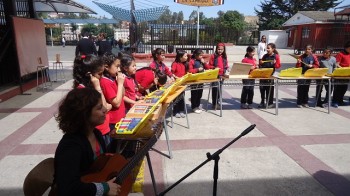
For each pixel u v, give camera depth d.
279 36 32.91
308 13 31.64
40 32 9.80
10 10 8.47
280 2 47.97
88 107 1.71
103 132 2.88
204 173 3.75
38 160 4.08
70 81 10.50
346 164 4.04
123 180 2.00
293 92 8.92
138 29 16.38
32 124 5.62
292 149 4.52
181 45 16.27
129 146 2.96
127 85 3.87
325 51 7.23
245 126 5.60
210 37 16.02
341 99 7.24
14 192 3.29
